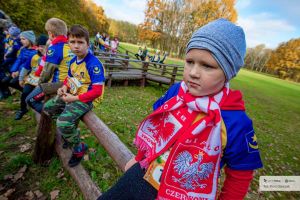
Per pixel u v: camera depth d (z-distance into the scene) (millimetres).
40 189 2246
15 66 4008
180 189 771
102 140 1598
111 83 8320
